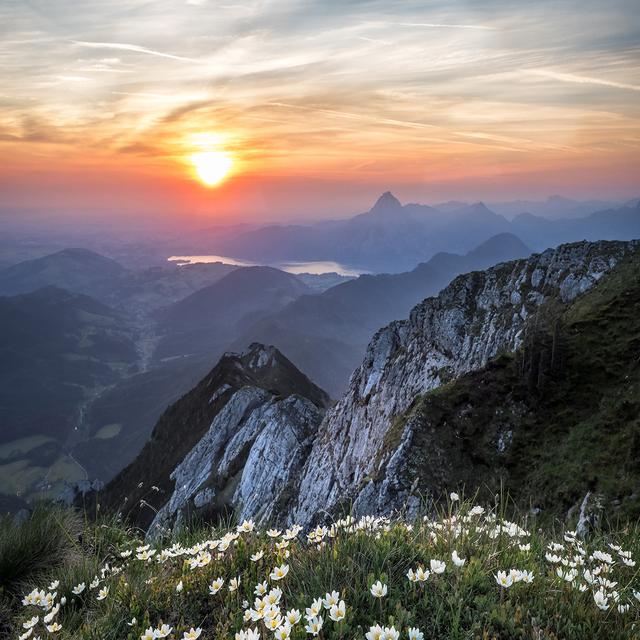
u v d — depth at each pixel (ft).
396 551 15.02
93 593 18.80
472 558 13.89
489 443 115.44
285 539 17.07
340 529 17.06
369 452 189.16
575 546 18.01
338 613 11.18
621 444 92.58
